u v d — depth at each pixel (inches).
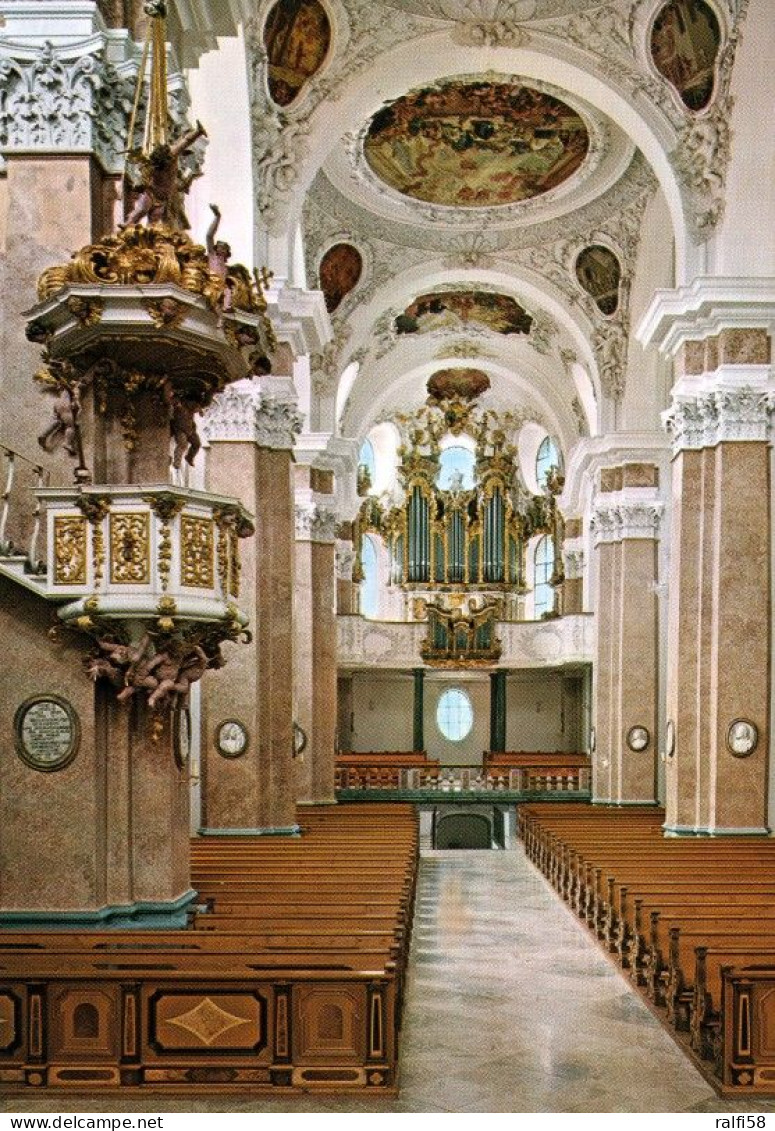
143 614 332.5
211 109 647.8
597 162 871.1
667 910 424.8
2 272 378.0
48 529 339.6
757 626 661.9
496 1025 390.6
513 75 730.8
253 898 433.7
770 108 660.1
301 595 996.6
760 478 666.2
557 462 1402.6
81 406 359.3
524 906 667.4
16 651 359.3
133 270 323.0
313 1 642.2
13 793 358.9
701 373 685.9
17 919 356.5
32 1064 301.3
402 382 1378.0
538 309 1125.1
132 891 370.9
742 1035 313.1
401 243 980.6
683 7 646.5
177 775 384.5
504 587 1433.3
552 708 1492.4
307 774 983.0
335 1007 305.9
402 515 1445.6
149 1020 302.8
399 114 810.8
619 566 1020.5
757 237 667.4
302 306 691.4
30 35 366.3
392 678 1492.4
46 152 365.4
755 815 655.8
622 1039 372.5
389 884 463.2
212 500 343.0
